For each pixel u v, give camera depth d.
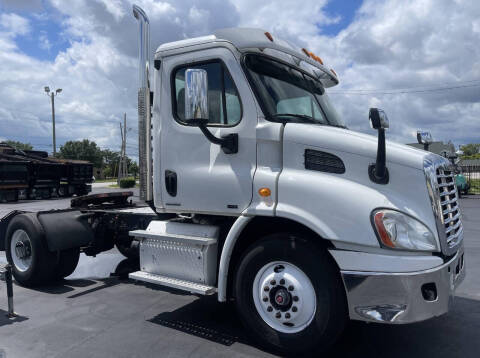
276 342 3.28
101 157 97.25
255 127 3.44
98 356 3.29
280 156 3.38
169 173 3.95
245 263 3.43
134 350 3.40
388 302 2.85
